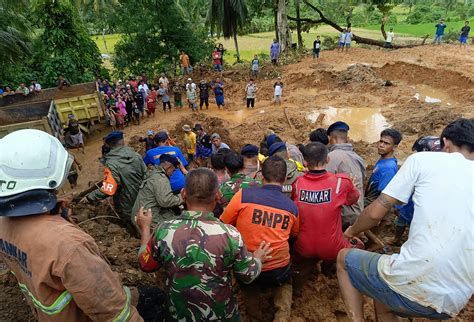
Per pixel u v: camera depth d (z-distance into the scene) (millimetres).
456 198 2246
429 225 2252
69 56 23312
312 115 17984
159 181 4637
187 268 2480
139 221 3258
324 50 29328
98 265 1918
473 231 2191
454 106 16984
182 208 5242
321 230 3629
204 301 2520
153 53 27531
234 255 2557
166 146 7020
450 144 2678
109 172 5160
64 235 1897
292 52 27984
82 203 6512
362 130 15844
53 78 22234
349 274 2723
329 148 5234
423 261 2229
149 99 19047
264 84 23344
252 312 3768
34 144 1929
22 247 1925
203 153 12250
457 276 2197
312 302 3895
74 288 1844
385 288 2459
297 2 32594
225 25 29281
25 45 15273
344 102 19328
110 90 20172
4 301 3645
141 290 3408
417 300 2301
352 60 25156
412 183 2461
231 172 4578
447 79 19656
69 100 15344
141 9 26984
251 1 30344
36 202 1909
